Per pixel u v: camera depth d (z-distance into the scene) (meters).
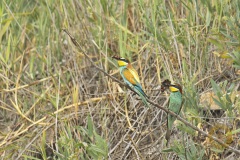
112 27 12.96
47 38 13.49
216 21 11.84
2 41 13.86
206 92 11.20
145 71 12.21
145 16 11.82
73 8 12.98
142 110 11.91
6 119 12.98
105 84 12.35
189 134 10.70
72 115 11.98
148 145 11.24
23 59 13.76
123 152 11.33
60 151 10.72
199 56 11.56
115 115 11.78
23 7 14.55
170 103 9.31
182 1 11.68
